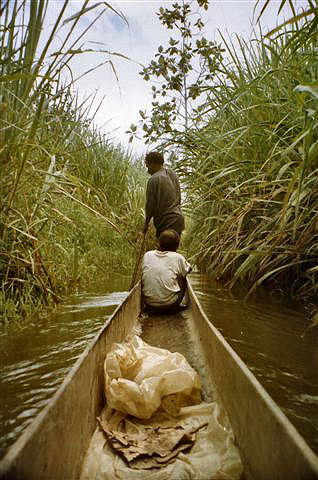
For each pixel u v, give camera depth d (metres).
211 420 1.52
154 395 1.54
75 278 4.00
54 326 2.72
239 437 1.32
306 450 0.80
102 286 4.52
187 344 2.59
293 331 2.61
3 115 2.43
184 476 1.20
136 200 8.27
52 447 1.04
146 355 1.84
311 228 2.80
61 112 3.59
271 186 3.64
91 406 1.51
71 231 4.80
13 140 2.44
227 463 1.25
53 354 2.17
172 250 4.00
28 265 3.10
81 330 2.63
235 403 1.40
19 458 0.83
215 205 5.17
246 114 4.01
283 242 3.42
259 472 1.08
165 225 5.23
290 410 1.57
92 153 7.16
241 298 3.64
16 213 2.93
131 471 1.23
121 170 8.12
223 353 1.65
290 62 3.13
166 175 5.34
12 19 2.22
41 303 3.27
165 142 5.30
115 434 1.42
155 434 1.43
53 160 2.92
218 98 4.34
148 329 3.07
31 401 1.64
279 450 0.94
